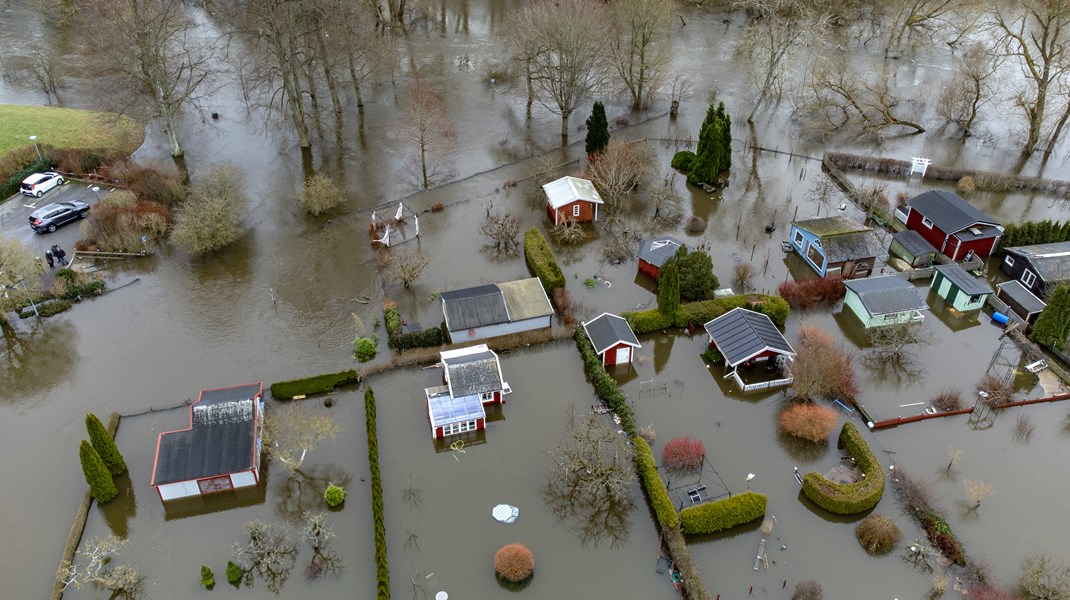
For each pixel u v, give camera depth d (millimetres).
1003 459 47281
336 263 64250
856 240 62781
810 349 52750
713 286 59656
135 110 81250
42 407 50281
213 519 43719
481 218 71125
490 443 48438
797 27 84188
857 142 85688
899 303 57188
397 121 88625
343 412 50125
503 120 89562
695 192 76312
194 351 54844
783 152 83562
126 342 55719
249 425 45781
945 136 86438
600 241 68438
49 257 62281
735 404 51719
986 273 64125
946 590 40031
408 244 66875
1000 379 52656
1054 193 75188
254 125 87688
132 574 39750
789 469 46938
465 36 113625
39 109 87188
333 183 76000
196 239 63469
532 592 40031
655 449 48000
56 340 55812
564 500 45031
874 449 47906
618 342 52656
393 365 53031
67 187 74188
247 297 60219
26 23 115562
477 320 54781
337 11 84688
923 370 54188
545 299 57469
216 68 100500
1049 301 54219
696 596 38562
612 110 92312
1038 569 39344
